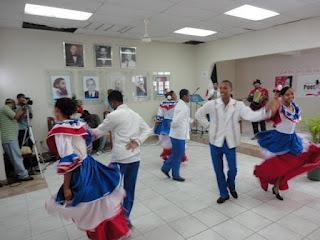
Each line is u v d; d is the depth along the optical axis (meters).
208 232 2.39
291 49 5.20
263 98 5.94
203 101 6.64
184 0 3.82
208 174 4.03
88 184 1.83
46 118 5.55
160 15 4.55
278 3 4.03
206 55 7.23
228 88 2.78
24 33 5.25
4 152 4.06
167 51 7.13
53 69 5.58
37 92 5.44
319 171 3.47
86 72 5.96
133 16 4.58
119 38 6.33
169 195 3.27
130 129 2.37
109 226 1.98
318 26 4.74
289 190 3.25
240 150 5.22
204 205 2.94
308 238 2.23
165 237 2.34
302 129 4.57
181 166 4.48
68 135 1.79
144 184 3.68
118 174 2.05
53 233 2.52
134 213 2.82
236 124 2.84
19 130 4.64
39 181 4.04
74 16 4.55
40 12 4.26
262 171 3.02
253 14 4.61
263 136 3.01
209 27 5.48
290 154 2.85
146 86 6.84
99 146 5.66
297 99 7.43
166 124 4.29
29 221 2.78
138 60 6.66
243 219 2.59
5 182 3.91
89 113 5.74
